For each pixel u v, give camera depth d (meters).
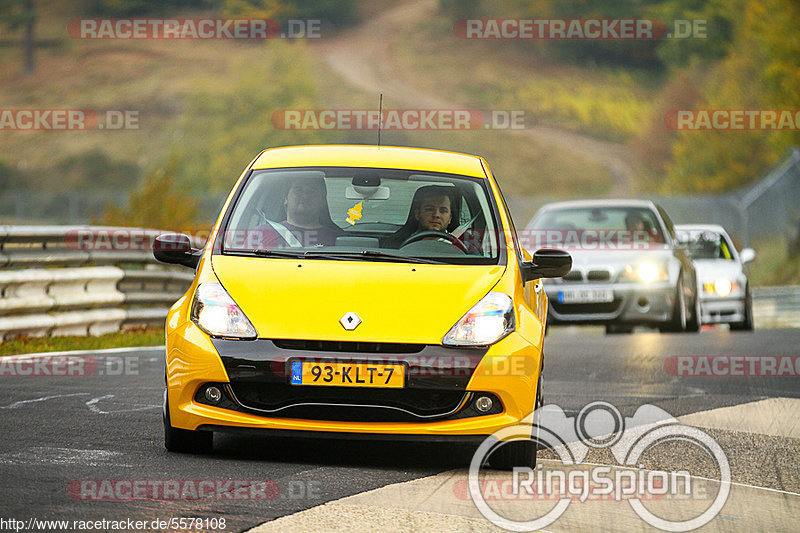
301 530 16.47
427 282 22.52
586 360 42.22
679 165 194.38
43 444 22.41
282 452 22.75
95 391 30.33
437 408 21.39
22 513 16.77
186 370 21.48
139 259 49.03
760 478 21.89
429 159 26.53
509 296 22.59
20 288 42.06
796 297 79.81
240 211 24.67
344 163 26.00
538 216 57.66
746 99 190.88
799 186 129.25
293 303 21.77
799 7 149.25
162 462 21.11
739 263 63.06
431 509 18.25
